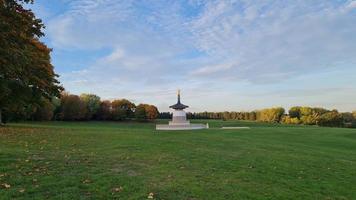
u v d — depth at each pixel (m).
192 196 9.05
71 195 8.41
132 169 12.02
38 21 28.58
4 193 8.26
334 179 13.09
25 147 16.59
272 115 121.06
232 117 141.12
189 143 21.77
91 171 11.19
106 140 21.61
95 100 111.62
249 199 9.23
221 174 12.15
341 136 38.47
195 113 145.25
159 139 23.55
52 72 38.56
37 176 10.05
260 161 15.65
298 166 15.06
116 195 8.64
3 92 30.66
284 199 9.60
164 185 9.92
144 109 119.19
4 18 24.73
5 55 23.95
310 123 105.94
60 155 14.12
